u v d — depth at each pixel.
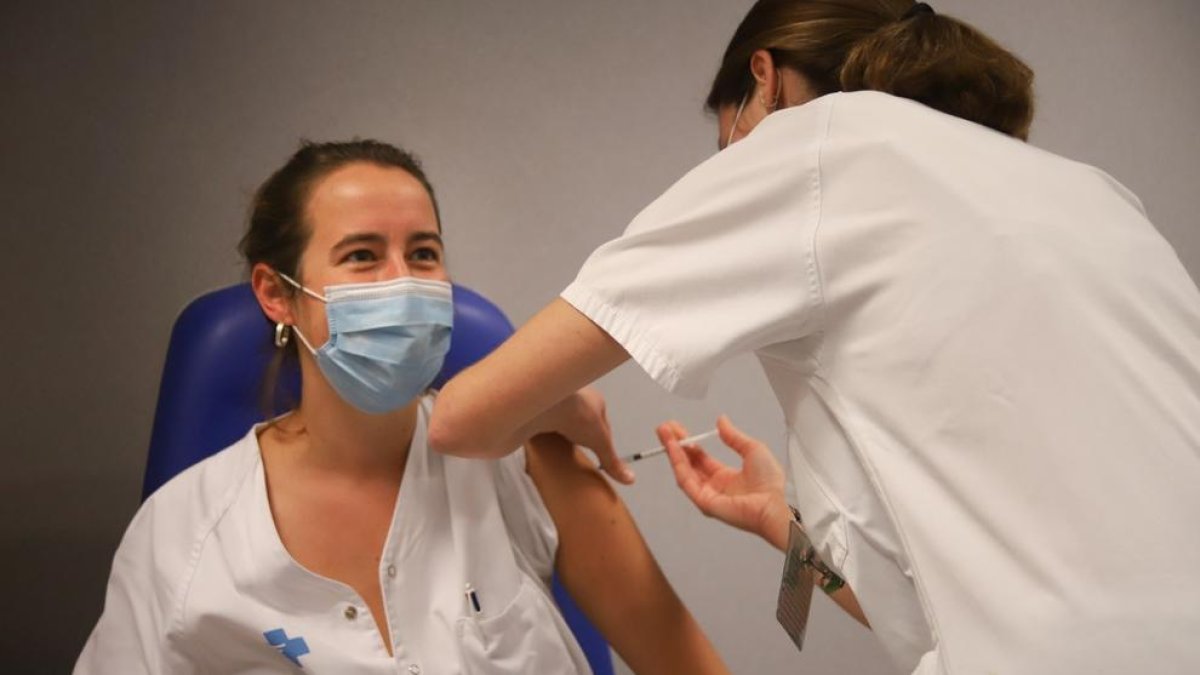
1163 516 0.85
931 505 0.94
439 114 2.17
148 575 1.37
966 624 0.91
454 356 1.74
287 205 1.36
